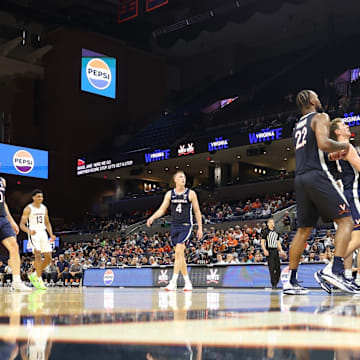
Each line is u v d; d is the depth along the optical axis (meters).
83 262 18.89
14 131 28.05
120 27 30.56
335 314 1.94
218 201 28.67
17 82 28.39
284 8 28.80
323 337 1.20
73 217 29.95
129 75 32.16
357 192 5.18
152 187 33.97
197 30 28.22
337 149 3.96
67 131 28.95
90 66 29.52
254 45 35.09
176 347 1.04
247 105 31.14
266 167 31.33
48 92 29.03
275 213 22.30
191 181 33.47
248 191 27.81
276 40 34.16
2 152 26.44
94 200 31.33
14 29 28.05
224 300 3.28
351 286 4.04
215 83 34.09
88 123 29.83
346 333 1.28
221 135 23.42
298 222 4.24
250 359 0.89
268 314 1.93
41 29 29.02
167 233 23.66
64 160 29.14
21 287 5.76
